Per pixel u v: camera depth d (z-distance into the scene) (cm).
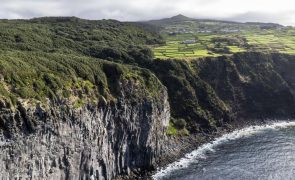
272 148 11975
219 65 16325
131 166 9894
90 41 15412
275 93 16412
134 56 14625
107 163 9019
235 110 15325
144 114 10125
